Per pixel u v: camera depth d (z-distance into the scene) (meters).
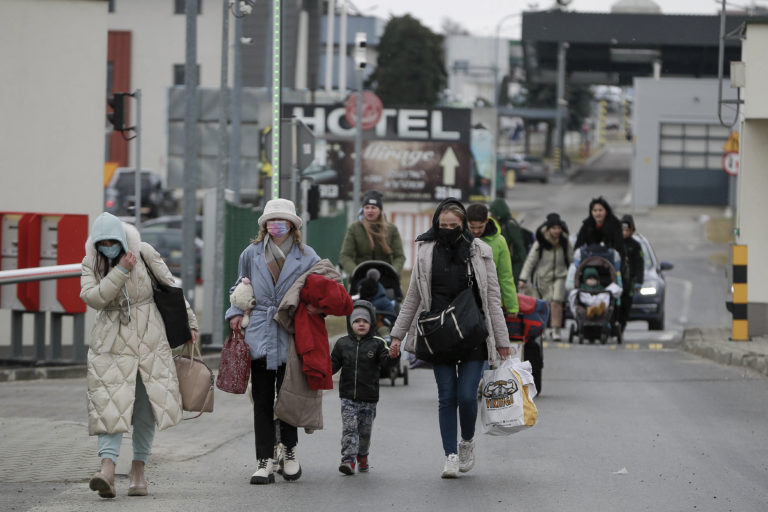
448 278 21.58
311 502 19.58
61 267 39.38
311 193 60.19
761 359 39.28
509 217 42.50
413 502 19.58
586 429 27.30
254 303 21.09
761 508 19.05
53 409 31.36
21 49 53.84
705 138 166.62
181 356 20.48
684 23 184.62
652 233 140.75
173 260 97.25
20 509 18.75
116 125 54.03
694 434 26.56
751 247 47.75
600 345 49.25
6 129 53.91
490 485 21.00
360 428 22.50
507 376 22.00
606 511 18.84
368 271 33.50
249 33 171.62
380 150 129.75
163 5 171.75
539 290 48.75
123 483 21.30
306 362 20.84
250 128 142.25
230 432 27.39
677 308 78.50
